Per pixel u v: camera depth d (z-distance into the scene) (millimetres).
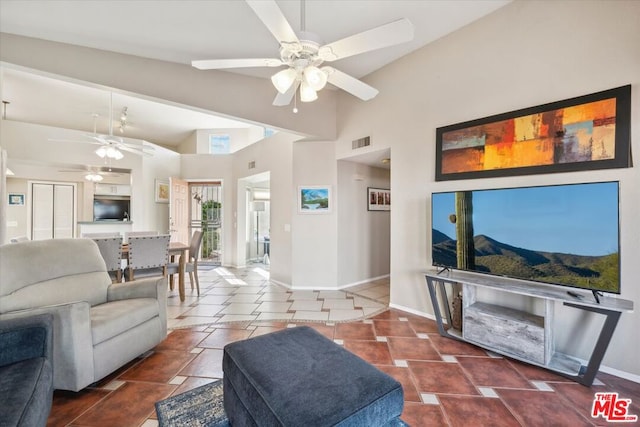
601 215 1991
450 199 2867
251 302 3990
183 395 1908
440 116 3162
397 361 2367
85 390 1975
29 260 2219
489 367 2266
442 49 3135
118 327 2145
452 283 2863
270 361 1432
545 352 2162
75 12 2369
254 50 3033
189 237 7285
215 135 7711
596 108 2166
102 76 2902
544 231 2246
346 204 4816
